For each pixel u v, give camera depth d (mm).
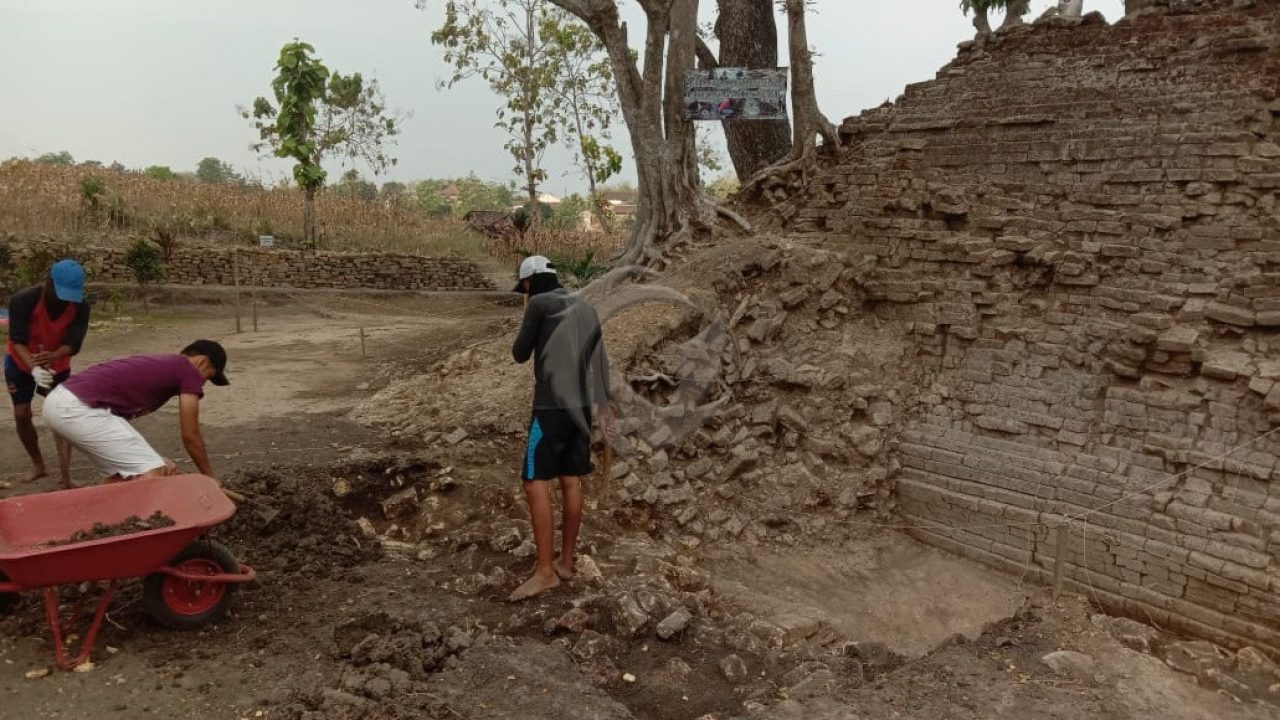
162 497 4559
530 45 28781
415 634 4488
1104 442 7660
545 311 4980
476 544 5824
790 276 9578
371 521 6488
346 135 32719
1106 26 9164
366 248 22875
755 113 10727
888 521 8539
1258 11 8211
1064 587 7363
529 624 4785
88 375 4766
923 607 7223
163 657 4270
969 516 8078
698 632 4930
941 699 4457
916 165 9852
